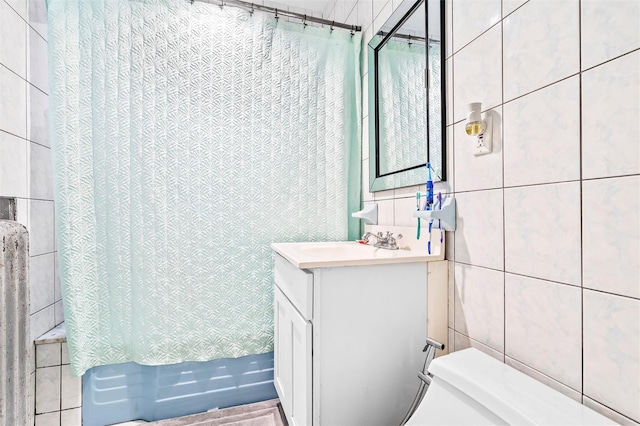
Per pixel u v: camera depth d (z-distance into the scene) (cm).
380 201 157
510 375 73
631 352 58
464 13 100
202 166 146
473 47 96
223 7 149
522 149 80
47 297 138
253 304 154
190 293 143
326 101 169
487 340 91
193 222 144
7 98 114
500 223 87
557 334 71
